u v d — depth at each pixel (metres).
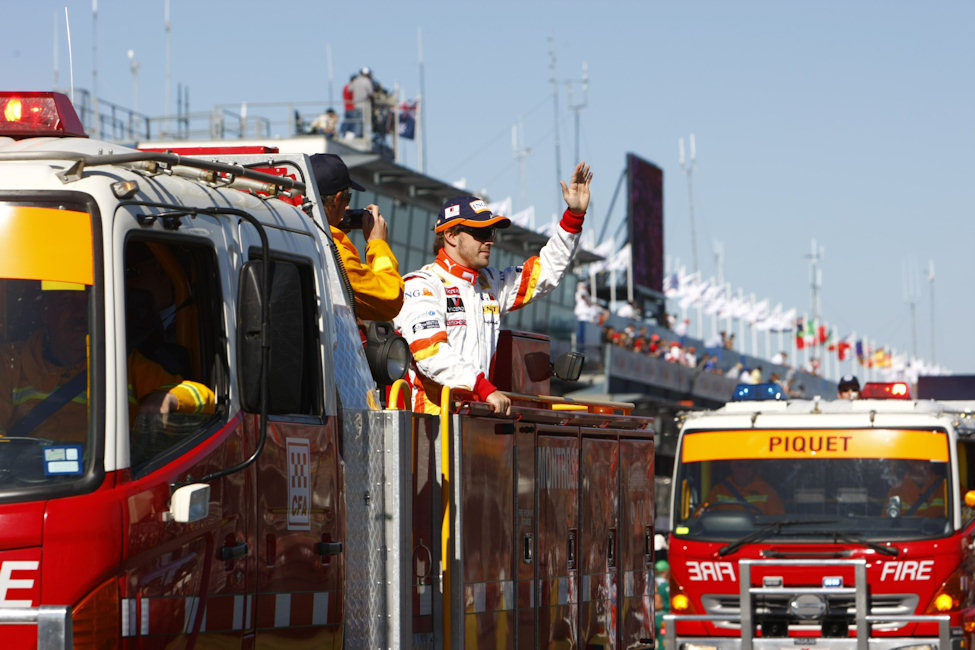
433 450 19.05
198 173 15.90
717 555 40.28
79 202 13.88
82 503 13.29
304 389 16.86
